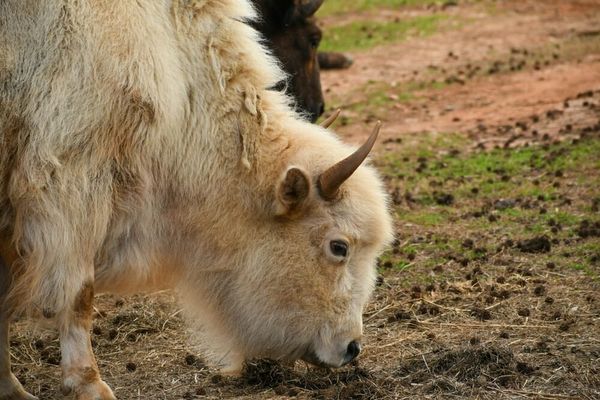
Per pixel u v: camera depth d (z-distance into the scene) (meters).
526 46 33.03
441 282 14.43
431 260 15.36
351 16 38.25
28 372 12.06
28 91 10.12
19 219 10.20
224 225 10.86
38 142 10.08
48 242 10.19
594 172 19.38
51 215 10.14
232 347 11.30
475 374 11.10
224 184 10.84
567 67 29.80
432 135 23.52
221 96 10.95
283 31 20.23
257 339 11.09
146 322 13.38
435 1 40.31
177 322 13.41
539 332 12.48
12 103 10.12
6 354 10.98
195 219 10.89
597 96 25.91
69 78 10.14
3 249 10.46
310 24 20.52
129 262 10.82
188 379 11.63
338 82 29.64
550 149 21.19
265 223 10.84
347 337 10.98
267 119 11.06
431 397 10.64
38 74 10.13
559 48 32.38
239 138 10.91
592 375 11.07
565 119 23.77
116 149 10.38
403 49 33.44
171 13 10.86
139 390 11.32
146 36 10.49
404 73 30.41
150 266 10.95
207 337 11.49
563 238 15.94
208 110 10.89
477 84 28.58
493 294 13.72
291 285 10.85
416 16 38.06
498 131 23.39
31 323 11.86
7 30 10.17
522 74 29.36
